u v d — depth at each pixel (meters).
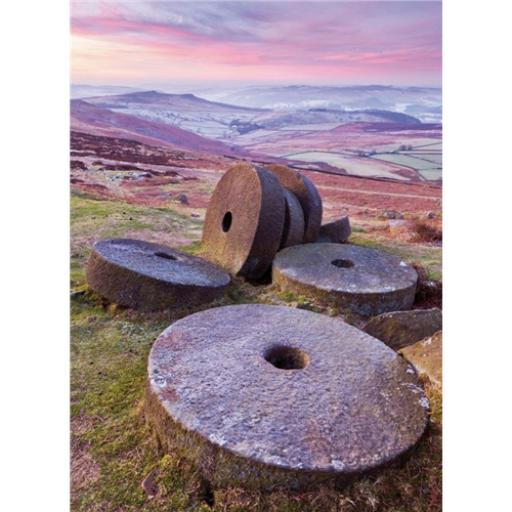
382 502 2.42
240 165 6.23
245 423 2.63
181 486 2.55
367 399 2.91
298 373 3.12
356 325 4.77
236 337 3.58
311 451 2.47
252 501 2.41
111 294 4.70
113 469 2.71
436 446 2.67
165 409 2.74
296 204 6.59
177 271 5.11
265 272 6.00
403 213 9.48
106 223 8.13
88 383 3.55
